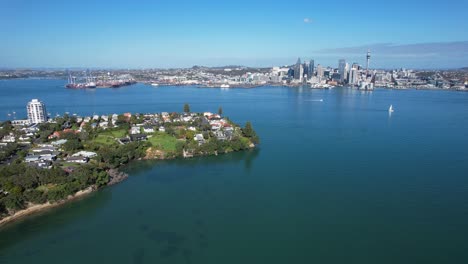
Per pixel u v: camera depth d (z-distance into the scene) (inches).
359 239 4734.3
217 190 6496.1
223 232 4928.6
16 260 4298.7
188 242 4677.7
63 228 5064.0
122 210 5644.7
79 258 4325.8
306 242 4665.4
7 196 5393.7
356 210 5595.5
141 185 6771.7
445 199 5994.1
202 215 5452.8
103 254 4407.0
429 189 6446.9
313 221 5241.1
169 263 4207.7
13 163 7027.6
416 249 4488.2
